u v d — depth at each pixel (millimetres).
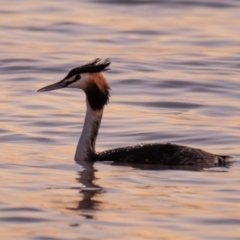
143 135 17438
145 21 31000
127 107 20031
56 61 24875
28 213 12305
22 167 14898
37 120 18641
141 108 20000
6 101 20375
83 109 19828
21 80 22875
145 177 14250
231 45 27500
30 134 17438
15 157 15617
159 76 23125
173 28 29938
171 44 27688
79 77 15570
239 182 13945
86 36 28812
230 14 32250
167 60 25250
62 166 15008
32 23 30484
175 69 24078
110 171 14664
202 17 31734
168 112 19672
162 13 32375
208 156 15117
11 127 17969
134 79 22766
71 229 11664
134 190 13500
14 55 25484
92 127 15469
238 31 29469
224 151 16250
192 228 11750
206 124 18344
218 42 27891
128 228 11734
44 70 23953
